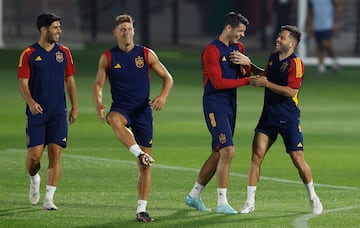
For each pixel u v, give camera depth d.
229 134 27.92
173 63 85.00
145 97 27.45
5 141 42.75
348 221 27.05
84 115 51.97
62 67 28.44
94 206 28.86
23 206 28.70
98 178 34.06
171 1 119.06
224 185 27.95
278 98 28.09
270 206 29.38
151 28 118.88
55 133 28.42
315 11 78.06
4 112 52.97
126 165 37.03
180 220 26.81
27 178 33.66
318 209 28.19
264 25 98.75
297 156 28.33
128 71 27.25
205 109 28.30
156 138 44.59
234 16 27.97
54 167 28.39
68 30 100.06
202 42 111.62
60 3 99.69
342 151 41.88
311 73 80.12
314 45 96.88
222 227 25.94
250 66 28.77
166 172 35.72
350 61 91.94
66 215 27.34
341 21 101.44
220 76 27.73
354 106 59.31
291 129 28.19
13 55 88.38
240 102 59.78
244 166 37.56
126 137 26.78
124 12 116.44
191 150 41.22
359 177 35.47
